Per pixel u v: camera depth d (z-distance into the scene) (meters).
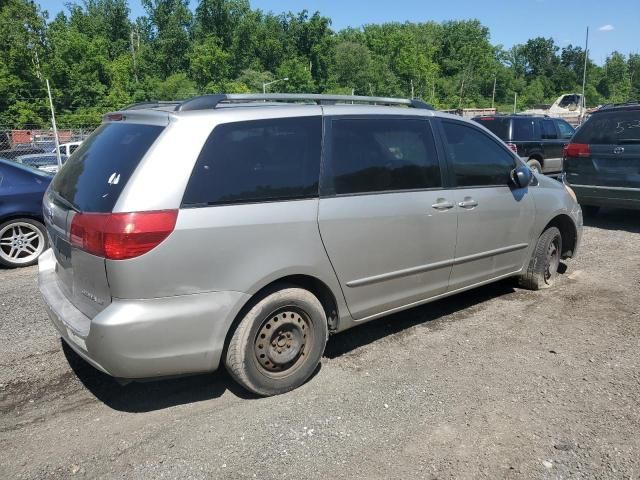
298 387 3.82
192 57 80.12
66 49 61.12
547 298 5.55
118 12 88.31
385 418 3.44
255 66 88.81
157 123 3.44
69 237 3.42
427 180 4.44
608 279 6.12
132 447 3.17
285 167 3.66
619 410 3.51
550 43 119.19
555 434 3.27
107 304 3.20
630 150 8.25
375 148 4.14
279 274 3.56
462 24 107.12
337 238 3.84
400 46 90.25
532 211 5.39
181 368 3.31
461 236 4.70
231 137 3.48
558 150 15.30
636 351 4.34
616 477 2.90
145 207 3.13
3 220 6.82
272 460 3.04
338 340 4.61
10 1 55.53
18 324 4.93
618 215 9.96
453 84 98.44
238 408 3.57
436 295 4.67
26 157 18.92
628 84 107.88
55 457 3.09
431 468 2.98
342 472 2.95
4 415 3.51
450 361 4.21
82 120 56.19
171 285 3.20
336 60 89.44
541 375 3.98
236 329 3.48
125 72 67.50
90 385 3.88
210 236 3.28
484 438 3.24
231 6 88.69
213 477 2.91
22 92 55.69
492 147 5.05
